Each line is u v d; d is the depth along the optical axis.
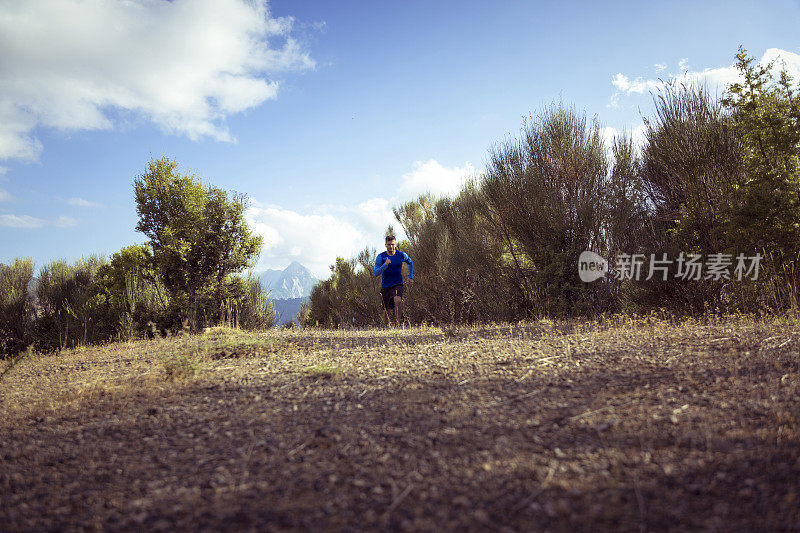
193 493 1.87
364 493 1.78
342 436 2.39
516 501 1.66
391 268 8.84
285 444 2.34
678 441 2.06
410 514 1.61
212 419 2.83
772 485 1.63
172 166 10.05
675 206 7.67
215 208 10.24
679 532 1.43
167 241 9.55
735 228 6.04
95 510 1.78
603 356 3.86
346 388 3.36
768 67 6.07
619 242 7.50
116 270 10.27
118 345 7.57
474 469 1.92
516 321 8.05
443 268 10.44
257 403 3.12
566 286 7.41
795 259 5.77
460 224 10.15
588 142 7.90
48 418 3.13
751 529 1.41
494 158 8.62
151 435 2.63
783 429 2.07
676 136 6.90
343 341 5.75
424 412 2.69
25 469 2.25
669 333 4.68
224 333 7.55
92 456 2.37
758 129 5.97
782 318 5.14
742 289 6.04
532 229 7.99
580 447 2.08
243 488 1.88
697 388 2.82
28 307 10.58
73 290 10.96
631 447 2.05
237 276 10.81
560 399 2.79
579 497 1.66
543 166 8.12
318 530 1.54
